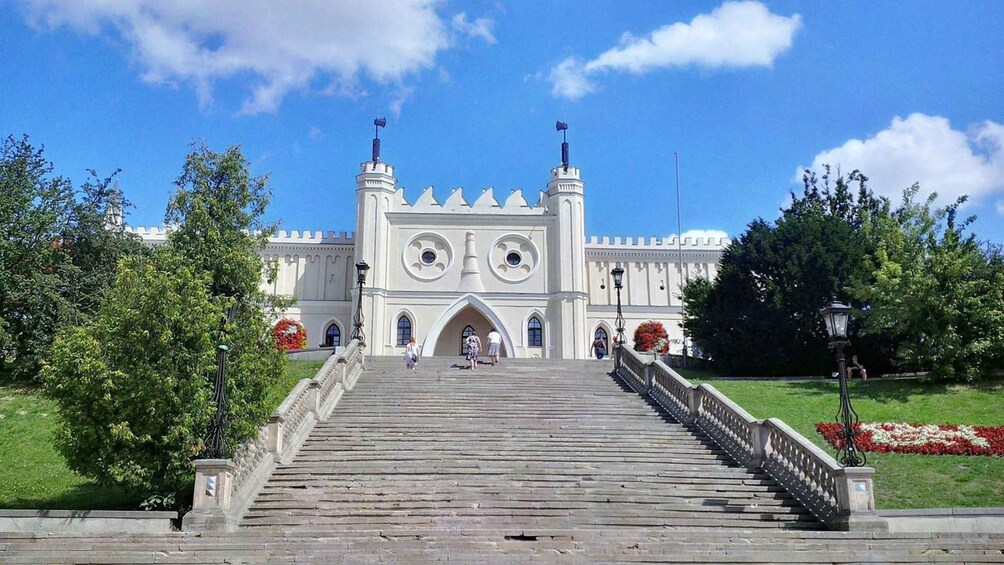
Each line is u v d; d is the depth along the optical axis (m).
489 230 52.16
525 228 52.34
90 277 35.50
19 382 31.86
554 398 26.05
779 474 18.89
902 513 16.91
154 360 18.95
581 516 16.69
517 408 24.78
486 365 32.06
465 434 22.12
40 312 32.75
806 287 37.00
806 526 16.88
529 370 30.86
